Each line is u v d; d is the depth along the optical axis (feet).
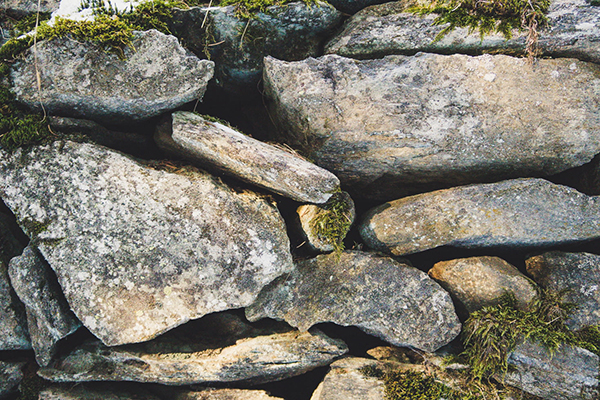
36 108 10.09
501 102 10.53
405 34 10.89
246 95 12.77
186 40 10.89
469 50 10.87
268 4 10.25
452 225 10.81
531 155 10.90
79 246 9.98
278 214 10.77
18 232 11.82
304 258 11.56
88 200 10.03
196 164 11.28
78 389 11.53
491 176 11.71
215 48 11.04
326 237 10.91
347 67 10.69
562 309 10.47
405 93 10.61
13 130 9.80
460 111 10.59
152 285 10.11
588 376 10.07
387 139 10.87
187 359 11.34
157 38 9.66
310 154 11.78
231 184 11.10
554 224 10.63
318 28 11.27
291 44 11.39
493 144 10.79
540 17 10.19
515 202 10.56
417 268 11.74
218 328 12.21
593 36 10.27
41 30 9.38
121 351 11.18
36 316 10.49
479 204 10.66
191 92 10.15
